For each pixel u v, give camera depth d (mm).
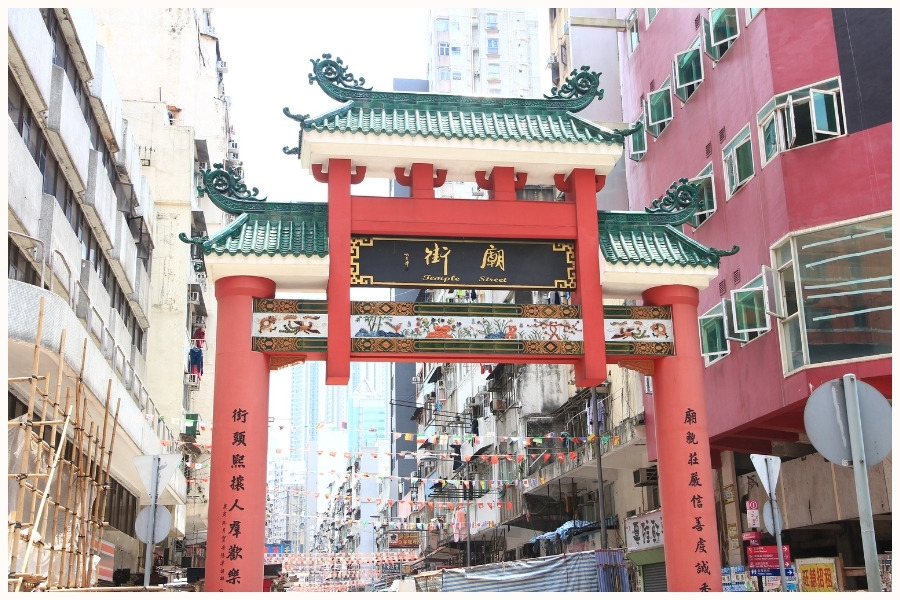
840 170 17438
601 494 26141
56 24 18938
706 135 21984
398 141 14984
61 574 13555
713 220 21406
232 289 14609
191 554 42906
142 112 36062
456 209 15320
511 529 41594
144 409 25828
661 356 15375
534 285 15445
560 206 15641
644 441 25266
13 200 14789
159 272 34500
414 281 15102
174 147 36031
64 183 19719
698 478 14797
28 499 15805
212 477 13891
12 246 16281
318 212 15578
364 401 156875
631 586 22297
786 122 18281
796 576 17844
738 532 21969
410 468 72688
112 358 20344
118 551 26641
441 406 55781
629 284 15734
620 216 16188
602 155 15562
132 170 26406
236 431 14023
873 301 16625
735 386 19766
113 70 41531
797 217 17781
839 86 17734
